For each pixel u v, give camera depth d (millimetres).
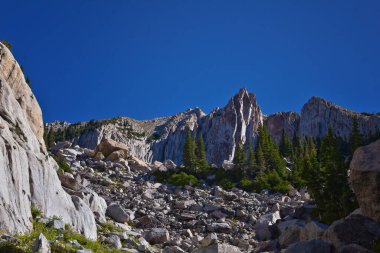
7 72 26594
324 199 37781
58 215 22719
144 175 66875
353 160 25000
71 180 29734
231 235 36219
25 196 20422
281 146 114688
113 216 33438
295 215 38938
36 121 28453
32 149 24250
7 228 17484
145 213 38875
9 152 20219
